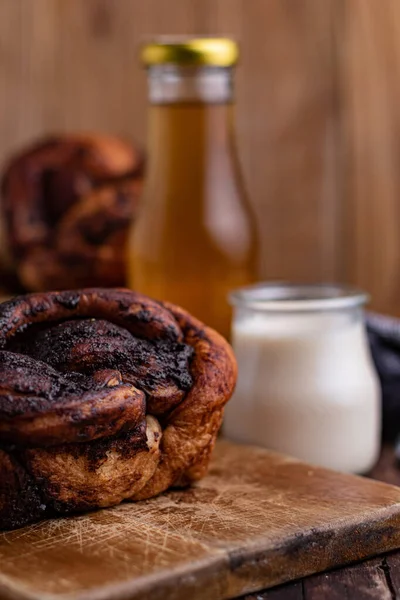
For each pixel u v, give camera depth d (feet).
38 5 3.18
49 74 3.20
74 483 1.78
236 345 2.21
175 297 2.37
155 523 1.77
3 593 1.60
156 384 1.83
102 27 3.20
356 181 3.19
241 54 3.19
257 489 1.90
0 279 2.75
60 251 2.57
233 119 2.43
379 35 3.13
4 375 1.75
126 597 1.60
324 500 1.85
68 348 1.81
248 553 1.69
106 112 3.22
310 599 1.70
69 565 1.65
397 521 1.81
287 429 2.15
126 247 2.51
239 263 2.38
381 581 1.74
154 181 2.39
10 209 2.66
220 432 2.26
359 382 2.17
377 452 2.23
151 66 2.38
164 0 3.19
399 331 2.40
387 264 3.17
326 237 3.22
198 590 1.65
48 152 2.68
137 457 1.81
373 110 3.15
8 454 1.75
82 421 1.73
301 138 3.21
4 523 1.76
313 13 3.18
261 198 3.22
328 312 2.18
